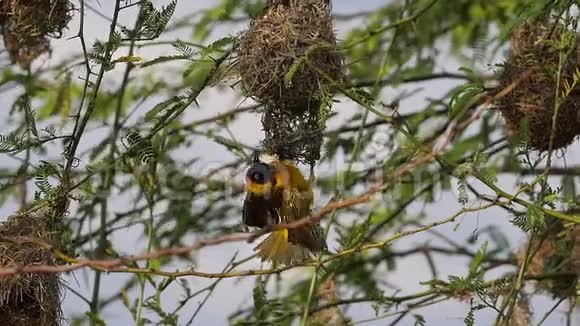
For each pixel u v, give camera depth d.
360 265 14.14
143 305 11.03
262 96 10.86
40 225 10.95
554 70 10.37
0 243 10.84
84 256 13.27
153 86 13.98
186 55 10.59
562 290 12.91
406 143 12.57
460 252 14.06
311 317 13.27
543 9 10.74
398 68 14.67
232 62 10.99
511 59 11.87
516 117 11.82
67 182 10.71
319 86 10.55
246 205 10.30
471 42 14.49
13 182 11.66
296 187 10.25
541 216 9.50
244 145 12.82
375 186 7.65
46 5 11.98
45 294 10.95
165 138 13.04
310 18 10.94
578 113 11.70
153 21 10.10
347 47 10.74
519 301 12.57
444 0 14.12
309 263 10.02
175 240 13.91
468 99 11.35
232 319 12.96
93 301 11.68
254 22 11.01
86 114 10.48
